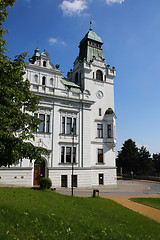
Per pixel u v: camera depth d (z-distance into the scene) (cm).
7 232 808
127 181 5297
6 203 1220
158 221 1468
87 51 4025
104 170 3550
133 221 1355
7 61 1201
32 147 1255
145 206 1972
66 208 1341
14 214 1023
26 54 1338
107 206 1695
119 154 7475
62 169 3033
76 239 868
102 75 3931
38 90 3030
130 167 6900
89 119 3466
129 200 2294
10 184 2595
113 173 3644
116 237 980
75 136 3275
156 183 4888
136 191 3234
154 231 1210
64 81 3616
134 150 7025
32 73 3100
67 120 3266
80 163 3241
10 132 1210
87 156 3316
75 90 3572
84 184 3189
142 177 6122
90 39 4109
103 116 3769
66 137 3181
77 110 3366
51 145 3022
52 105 3138
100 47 4256
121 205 1914
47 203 1396
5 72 1219
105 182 3516
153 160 7944
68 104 3294
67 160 3144
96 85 3797
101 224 1128
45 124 3023
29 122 1340
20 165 2703
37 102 1437
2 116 1097
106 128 3734
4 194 1544
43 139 2972
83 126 3372
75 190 2902
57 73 3309
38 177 2908
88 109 3484
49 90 3142
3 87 1123
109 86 3975
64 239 846
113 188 3419
